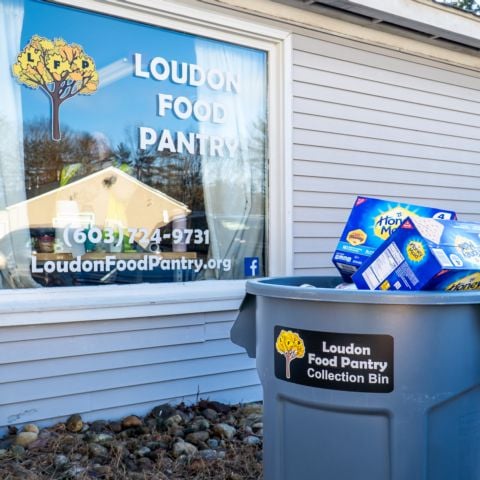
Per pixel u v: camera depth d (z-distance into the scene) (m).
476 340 1.99
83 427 3.87
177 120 4.38
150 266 4.26
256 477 3.31
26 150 3.82
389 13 4.83
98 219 4.06
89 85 4.03
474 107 5.95
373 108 5.21
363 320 1.95
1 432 3.69
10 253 3.78
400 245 2.08
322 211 4.95
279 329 2.13
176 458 3.51
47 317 3.79
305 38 4.81
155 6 4.13
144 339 4.18
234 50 4.62
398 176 5.40
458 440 2.01
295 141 4.79
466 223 2.21
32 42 3.83
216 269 4.56
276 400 2.17
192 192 4.46
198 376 4.42
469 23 5.36
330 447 2.03
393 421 1.95
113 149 4.12
